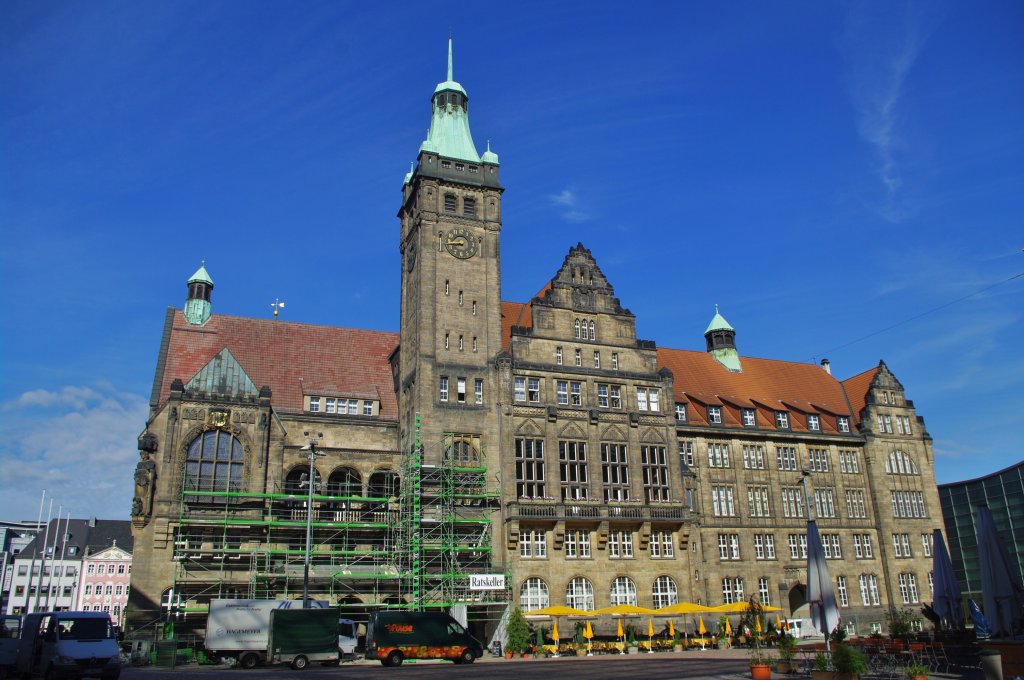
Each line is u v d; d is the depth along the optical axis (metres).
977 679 31.25
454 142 75.75
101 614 37.12
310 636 44.91
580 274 74.75
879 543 82.19
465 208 73.12
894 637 52.44
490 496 63.75
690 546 68.88
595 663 45.59
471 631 62.91
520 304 79.75
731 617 70.62
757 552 76.44
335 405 71.81
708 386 83.38
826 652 32.25
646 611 60.31
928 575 82.69
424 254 70.06
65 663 34.19
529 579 63.16
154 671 42.28
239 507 61.31
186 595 58.25
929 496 86.12
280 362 73.44
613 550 66.44
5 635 47.31
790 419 84.12
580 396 70.75
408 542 62.16
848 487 83.31
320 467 65.88
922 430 88.12
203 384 63.38
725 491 77.38
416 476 62.88
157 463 60.91
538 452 67.38
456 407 66.56
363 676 36.44
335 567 60.72
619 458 69.88
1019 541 107.62
